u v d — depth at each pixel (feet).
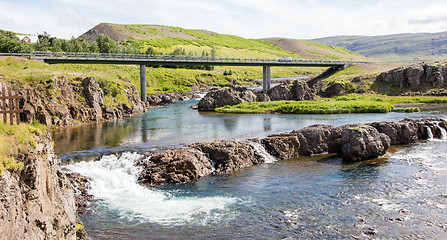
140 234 87.04
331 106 297.12
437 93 376.68
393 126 178.09
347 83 429.79
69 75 281.95
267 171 138.10
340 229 85.87
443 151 159.53
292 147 161.79
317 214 95.04
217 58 405.59
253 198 108.99
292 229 86.94
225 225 90.63
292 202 104.27
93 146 171.32
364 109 285.64
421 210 94.84
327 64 512.63
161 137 194.70
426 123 190.80
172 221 94.27
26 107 222.28
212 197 111.34
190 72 645.10
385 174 127.54
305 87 379.55
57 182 67.36
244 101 350.43
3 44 425.28
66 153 156.35
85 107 261.65
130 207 105.40
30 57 321.32
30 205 53.83
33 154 57.41
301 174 132.36
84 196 114.01
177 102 440.86
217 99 347.97
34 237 52.60
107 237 85.61
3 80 224.94
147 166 135.44
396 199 103.09
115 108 287.89
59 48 533.96
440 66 399.03
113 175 130.00
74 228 68.03
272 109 306.55
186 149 146.30
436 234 81.97
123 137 196.34
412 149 165.48
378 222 88.79
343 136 154.51
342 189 113.50
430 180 118.73
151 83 536.83
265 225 89.76
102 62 354.33
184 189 120.16
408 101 345.31
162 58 393.09
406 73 407.64
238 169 142.41
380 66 513.45
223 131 211.82
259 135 194.90
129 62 368.68
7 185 48.57
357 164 143.33
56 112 236.84
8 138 55.67
